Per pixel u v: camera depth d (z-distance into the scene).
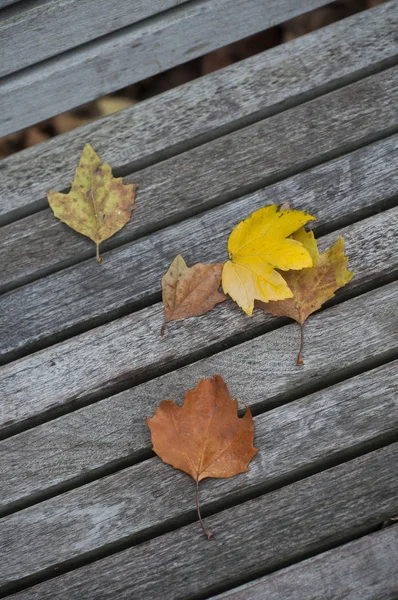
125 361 1.33
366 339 1.32
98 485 1.32
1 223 1.37
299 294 1.31
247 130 1.36
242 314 1.33
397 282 1.32
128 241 1.36
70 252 1.35
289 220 1.30
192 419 1.30
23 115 1.39
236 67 1.37
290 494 1.30
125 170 1.37
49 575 1.32
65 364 1.33
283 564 1.31
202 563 1.30
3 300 1.35
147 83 1.51
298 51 1.37
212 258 1.34
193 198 1.35
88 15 1.36
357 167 1.34
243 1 1.37
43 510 1.32
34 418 1.33
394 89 1.35
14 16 1.36
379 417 1.31
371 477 1.30
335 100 1.36
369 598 1.29
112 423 1.32
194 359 1.33
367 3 1.51
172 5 1.37
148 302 1.35
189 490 1.31
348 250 1.33
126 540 1.31
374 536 1.29
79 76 1.38
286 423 1.31
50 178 1.37
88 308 1.34
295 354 1.32
